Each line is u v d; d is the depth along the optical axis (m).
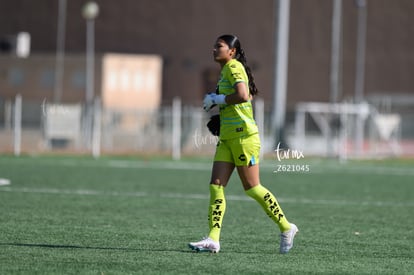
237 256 39.50
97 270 35.22
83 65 186.38
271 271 35.81
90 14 186.50
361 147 140.88
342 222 54.06
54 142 138.50
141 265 36.50
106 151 136.00
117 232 46.75
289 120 181.25
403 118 187.62
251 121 39.03
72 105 131.25
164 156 126.19
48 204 59.75
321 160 125.00
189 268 35.97
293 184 83.00
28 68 190.88
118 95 188.50
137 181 81.88
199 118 141.38
